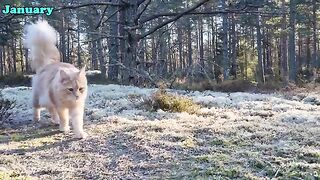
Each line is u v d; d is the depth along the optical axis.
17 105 2.30
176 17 3.31
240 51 9.74
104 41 7.45
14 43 11.42
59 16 7.44
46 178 1.03
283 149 1.22
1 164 1.16
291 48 7.20
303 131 1.47
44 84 1.73
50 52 1.88
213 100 2.41
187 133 1.48
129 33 3.38
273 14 3.58
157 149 1.28
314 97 2.60
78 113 1.52
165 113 1.95
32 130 1.67
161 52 7.01
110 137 1.46
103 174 1.05
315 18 8.78
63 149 1.33
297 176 0.98
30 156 1.24
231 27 8.98
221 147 1.29
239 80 3.91
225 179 0.98
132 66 3.42
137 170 1.08
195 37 12.39
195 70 4.18
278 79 5.24
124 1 3.34
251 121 1.72
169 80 4.03
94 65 9.78
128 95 2.59
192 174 1.01
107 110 2.08
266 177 0.99
